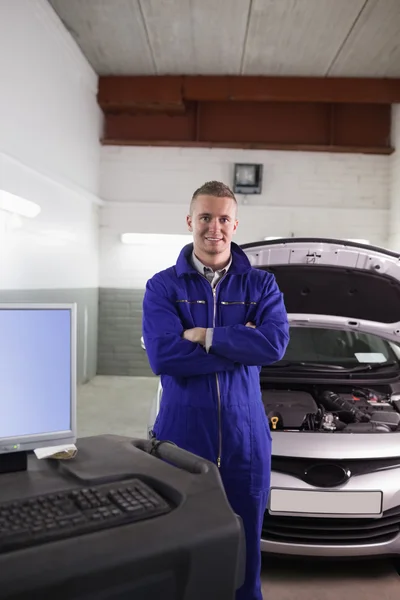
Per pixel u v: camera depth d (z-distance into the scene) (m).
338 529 2.23
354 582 2.35
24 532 0.96
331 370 3.10
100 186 6.79
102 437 1.48
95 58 5.88
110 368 6.89
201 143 6.66
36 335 1.24
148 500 1.10
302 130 6.75
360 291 2.82
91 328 6.56
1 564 0.88
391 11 4.68
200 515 1.06
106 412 5.12
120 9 4.75
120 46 5.56
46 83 4.71
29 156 4.36
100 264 6.84
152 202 6.76
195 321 1.97
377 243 6.77
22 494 1.12
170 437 1.89
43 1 4.49
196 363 1.82
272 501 2.25
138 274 6.83
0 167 3.77
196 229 1.93
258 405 1.92
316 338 3.42
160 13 4.82
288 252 2.68
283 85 6.29
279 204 6.79
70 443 1.26
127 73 6.30
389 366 3.20
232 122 6.76
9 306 1.21
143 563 0.95
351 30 5.07
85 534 0.98
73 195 5.64
